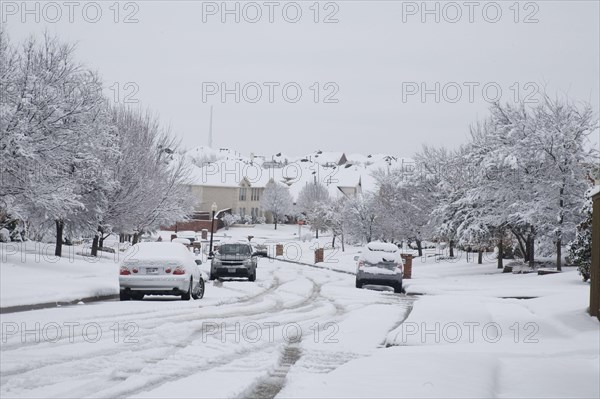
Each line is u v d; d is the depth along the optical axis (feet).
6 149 86.74
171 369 32.50
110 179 121.90
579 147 128.36
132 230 138.72
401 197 199.93
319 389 28.35
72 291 70.38
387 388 28.73
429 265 174.29
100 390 27.22
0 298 60.29
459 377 31.63
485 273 139.03
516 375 34.17
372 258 101.65
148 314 55.98
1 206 93.45
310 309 66.74
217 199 400.47
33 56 94.99
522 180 130.52
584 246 100.53
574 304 68.80
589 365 37.52
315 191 390.42
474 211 142.00
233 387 28.37
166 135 151.43
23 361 32.96
